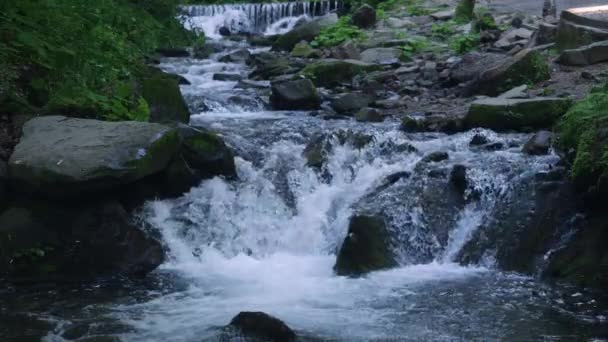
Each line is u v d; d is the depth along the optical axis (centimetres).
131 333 605
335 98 1205
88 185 751
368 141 918
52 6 922
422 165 859
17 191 777
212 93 1280
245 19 2214
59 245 754
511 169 824
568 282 708
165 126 817
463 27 1739
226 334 588
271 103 1212
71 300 680
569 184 780
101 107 909
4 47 860
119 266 749
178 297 687
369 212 783
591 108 840
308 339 589
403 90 1250
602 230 733
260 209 845
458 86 1241
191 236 807
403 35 1698
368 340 588
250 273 754
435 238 787
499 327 612
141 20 1375
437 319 629
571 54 1223
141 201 813
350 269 742
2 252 746
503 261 755
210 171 862
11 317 641
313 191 871
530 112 977
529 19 1662
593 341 583
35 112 877
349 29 1777
